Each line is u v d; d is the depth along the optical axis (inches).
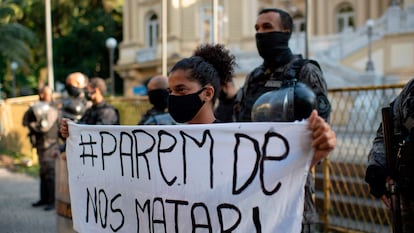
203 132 81.5
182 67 88.4
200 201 81.7
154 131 88.7
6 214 237.0
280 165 72.3
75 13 1386.6
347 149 207.8
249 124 75.5
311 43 860.0
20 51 970.7
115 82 1408.7
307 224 97.3
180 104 88.5
